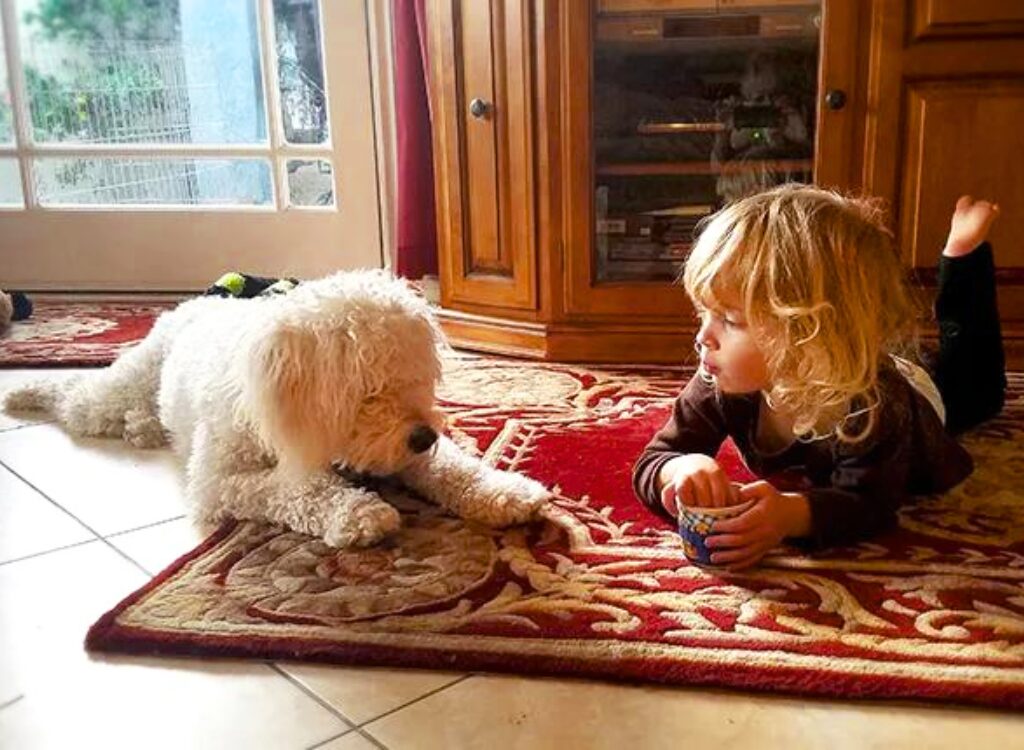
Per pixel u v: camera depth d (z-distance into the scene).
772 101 2.04
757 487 1.14
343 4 2.61
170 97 2.81
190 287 2.80
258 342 1.21
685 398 1.32
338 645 1.01
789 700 0.92
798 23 1.98
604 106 2.03
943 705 0.91
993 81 1.87
